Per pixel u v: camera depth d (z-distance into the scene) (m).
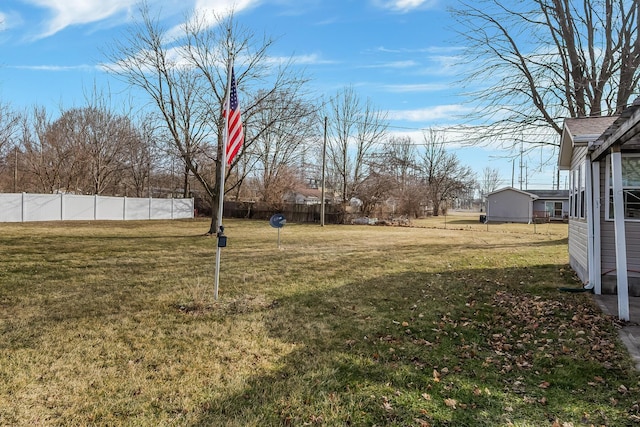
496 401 2.66
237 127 5.63
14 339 3.65
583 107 11.98
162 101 13.73
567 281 6.93
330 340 3.84
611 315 4.81
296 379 2.95
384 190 29.81
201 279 6.66
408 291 6.06
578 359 3.42
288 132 24.19
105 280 6.42
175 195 36.38
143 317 4.45
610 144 4.71
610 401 2.66
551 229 23.97
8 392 2.63
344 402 2.61
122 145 27.70
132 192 34.94
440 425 2.34
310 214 27.22
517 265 8.75
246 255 9.80
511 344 3.84
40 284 6.03
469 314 4.86
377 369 3.16
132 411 2.44
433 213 46.16
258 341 3.77
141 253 9.77
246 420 2.36
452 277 7.24
